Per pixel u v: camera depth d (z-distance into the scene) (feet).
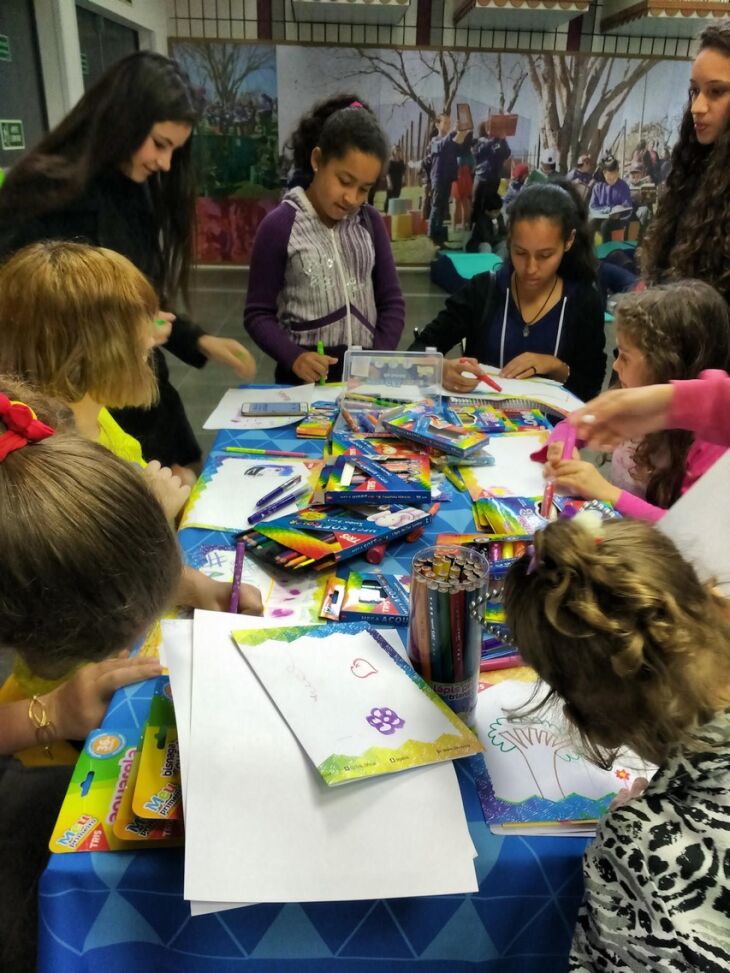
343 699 2.50
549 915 2.21
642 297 4.45
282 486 4.23
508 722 2.60
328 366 6.25
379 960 2.20
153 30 12.60
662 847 1.90
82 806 2.28
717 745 1.97
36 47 8.57
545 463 4.55
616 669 1.83
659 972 1.89
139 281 3.69
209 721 2.40
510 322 6.93
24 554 1.74
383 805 2.19
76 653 1.94
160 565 1.98
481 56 13.88
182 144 5.48
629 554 1.98
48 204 5.04
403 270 15.35
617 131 14.60
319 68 13.89
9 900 4.11
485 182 14.75
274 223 6.35
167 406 6.23
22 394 2.27
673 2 12.42
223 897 1.94
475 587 2.43
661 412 3.32
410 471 4.35
